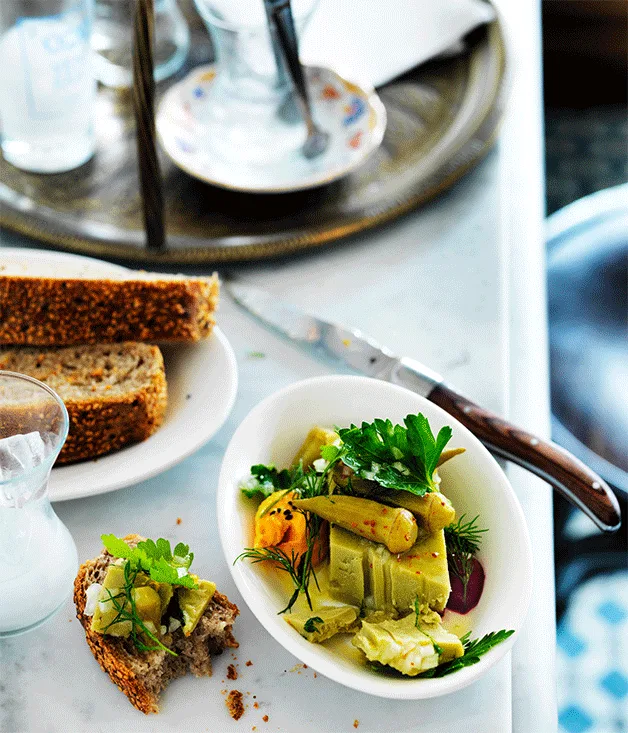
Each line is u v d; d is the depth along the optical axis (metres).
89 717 0.53
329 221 0.74
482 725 0.54
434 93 0.83
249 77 0.75
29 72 0.73
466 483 0.57
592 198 1.06
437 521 0.54
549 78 1.31
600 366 0.94
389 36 0.85
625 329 0.96
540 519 0.63
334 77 0.81
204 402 0.62
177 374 0.64
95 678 0.54
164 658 0.53
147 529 0.60
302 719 0.53
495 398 0.66
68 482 0.58
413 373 0.64
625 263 0.99
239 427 0.57
